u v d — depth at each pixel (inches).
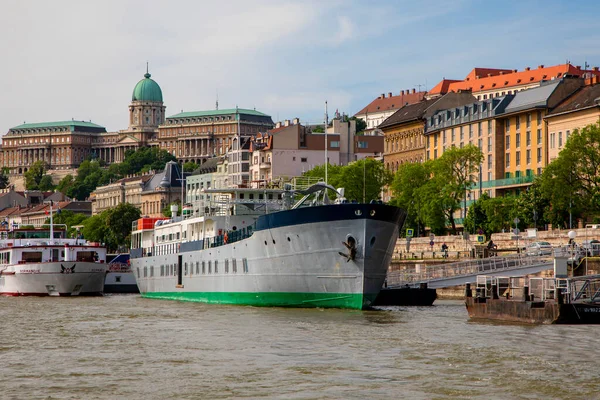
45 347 3233.3
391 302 4726.9
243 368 2748.5
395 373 2640.3
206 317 4047.7
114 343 3297.2
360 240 4035.4
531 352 2923.2
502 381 2532.0
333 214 4045.3
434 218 7426.2
